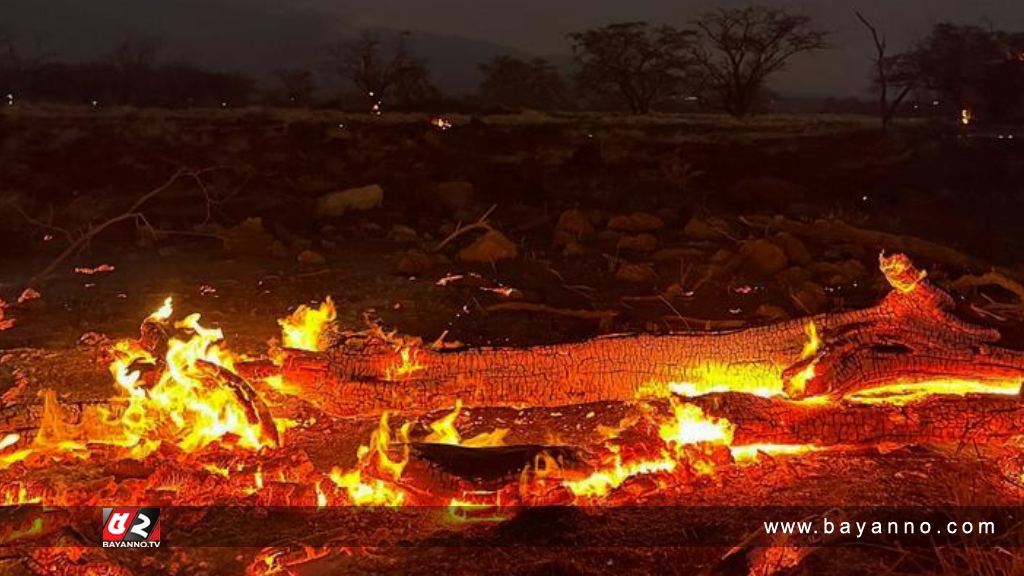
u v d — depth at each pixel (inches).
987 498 157.3
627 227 470.6
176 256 403.5
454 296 332.8
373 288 344.5
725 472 171.9
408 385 203.6
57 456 182.7
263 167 708.0
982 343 194.5
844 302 320.5
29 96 2193.7
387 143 847.7
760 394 205.3
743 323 288.0
